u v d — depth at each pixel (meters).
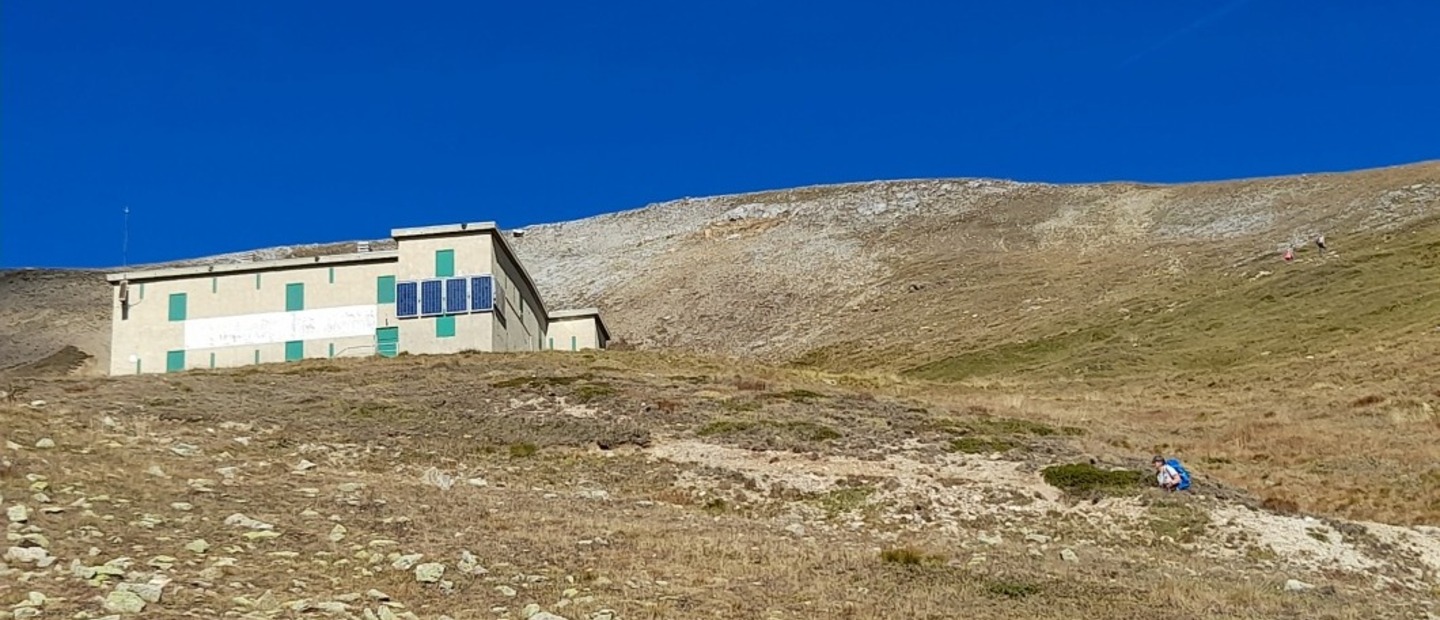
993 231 145.12
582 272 156.25
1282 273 86.75
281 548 17.02
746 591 16.97
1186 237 122.50
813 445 34.09
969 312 102.38
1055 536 26.64
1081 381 66.00
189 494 20.11
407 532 19.11
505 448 33.75
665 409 39.34
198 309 60.12
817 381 56.00
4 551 14.66
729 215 174.38
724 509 28.08
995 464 32.38
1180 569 22.66
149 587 13.40
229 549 16.50
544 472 31.00
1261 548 25.81
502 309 61.97
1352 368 57.41
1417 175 119.88
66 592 13.41
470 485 26.92
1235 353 68.06
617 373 49.66
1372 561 25.38
